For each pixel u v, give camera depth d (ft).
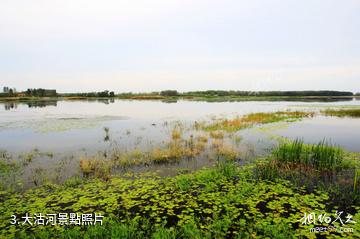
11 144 48.85
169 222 18.92
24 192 25.03
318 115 99.96
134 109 151.53
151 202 22.15
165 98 388.78
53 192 24.84
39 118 98.78
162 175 29.71
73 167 33.22
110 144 47.96
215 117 96.22
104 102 266.36
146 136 56.54
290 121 81.05
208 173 28.50
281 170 30.17
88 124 79.30
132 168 32.60
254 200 22.03
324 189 24.58
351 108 136.26
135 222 18.61
